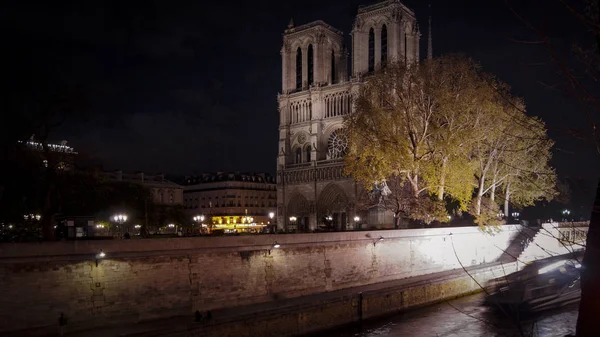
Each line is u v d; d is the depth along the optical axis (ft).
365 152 210.38
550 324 146.00
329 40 561.43
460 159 207.82
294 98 550.77
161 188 545.44
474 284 203.00
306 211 520.42
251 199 635.66
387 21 500.33
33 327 109.19
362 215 451.94
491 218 237.04
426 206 211.20
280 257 157.58
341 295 158.20
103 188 232.32
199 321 117.80
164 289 130.00
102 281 119.96
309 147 533.14
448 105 205.16
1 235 226.58
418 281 181.68
